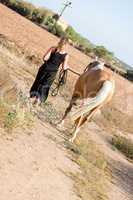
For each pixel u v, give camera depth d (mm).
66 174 9070
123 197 10609
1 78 10875
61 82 12820
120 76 63469
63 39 12133
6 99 10219
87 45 75188
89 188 9258
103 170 11891
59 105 15906
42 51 28500
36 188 7320
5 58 18344
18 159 7977
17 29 35969
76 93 12367
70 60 37750
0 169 7109
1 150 7852
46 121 12289
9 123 8930
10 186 6762
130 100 35750
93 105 11352
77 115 11484
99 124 19203
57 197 7531
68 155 10555
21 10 65312
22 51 23672
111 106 25906
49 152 9680
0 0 65500
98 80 11594
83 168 10344
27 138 9484
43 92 12320
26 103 11648
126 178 12945
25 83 15438
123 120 23344
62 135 11875
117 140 17453
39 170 8180
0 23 34594
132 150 17078
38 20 64938
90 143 13602
